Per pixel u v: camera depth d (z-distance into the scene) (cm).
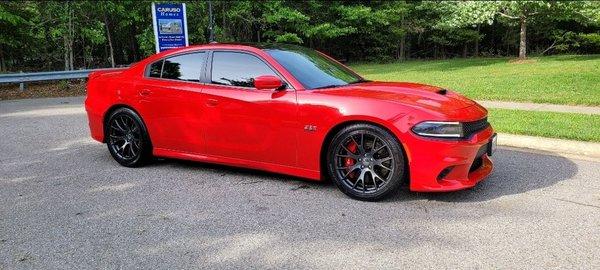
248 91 484
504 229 369
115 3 2088
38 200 462
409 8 3212
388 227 376
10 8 1884
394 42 3488
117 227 389
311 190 472
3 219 413
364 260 321
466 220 388
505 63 2184
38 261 331
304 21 2889
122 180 525
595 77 1328
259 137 479
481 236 356
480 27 3544
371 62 3466
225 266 318
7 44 1969
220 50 517
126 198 462
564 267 306
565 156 598
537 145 650
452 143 404
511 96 1084
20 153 671
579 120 773
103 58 2528
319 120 442
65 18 1914
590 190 460
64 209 435
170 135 543
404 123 411
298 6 2950
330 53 3556
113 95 576
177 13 1305
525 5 2117
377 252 333
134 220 404
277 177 518
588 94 1070
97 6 1978
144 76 562
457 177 417
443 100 443
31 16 1980
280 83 458
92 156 646
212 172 545
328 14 3080
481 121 444
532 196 445
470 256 324
